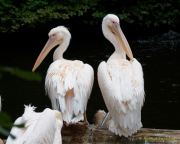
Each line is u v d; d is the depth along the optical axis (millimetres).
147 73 15305
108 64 8000
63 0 19109
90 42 19406
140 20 19781
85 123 7867
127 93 7367
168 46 18594
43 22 18531
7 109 12656
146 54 17422
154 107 12570
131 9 19828
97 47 18891
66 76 7742
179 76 14953
